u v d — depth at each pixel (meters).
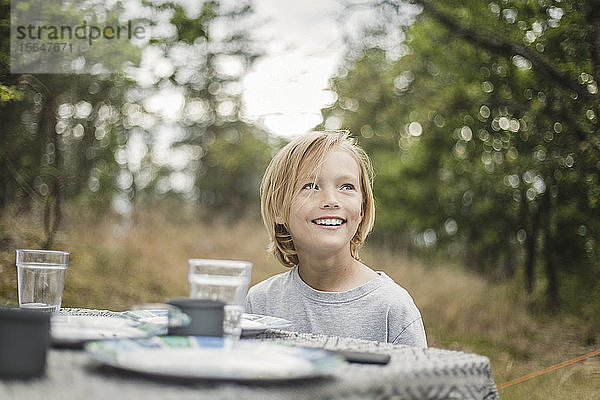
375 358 0.87
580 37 5.54
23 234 5.32
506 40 5.88
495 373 4.30
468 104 6.99
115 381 0.73
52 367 0.80
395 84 8.41
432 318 5.95
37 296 1.21
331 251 1.50
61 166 5.69
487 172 7.42
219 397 0.66
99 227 6.62
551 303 6.29
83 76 5.70
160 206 8.83
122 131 7.07
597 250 6.32
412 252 9.16
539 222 6.62
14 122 5.20
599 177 5.92
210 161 14.82
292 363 0.80
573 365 4.20
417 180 8.66
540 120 6.19
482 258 7.98
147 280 5.89
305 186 1.53
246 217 9.53
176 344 0.90
